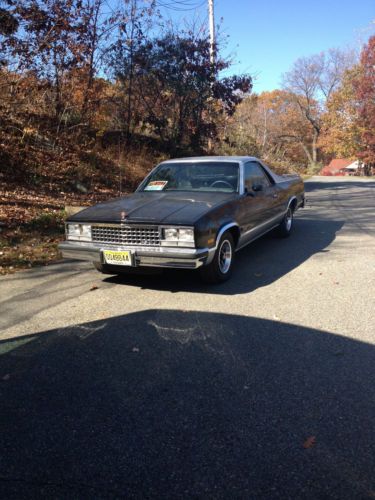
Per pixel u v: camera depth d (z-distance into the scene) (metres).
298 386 2.99
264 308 4.46
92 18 11.84
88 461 2.33
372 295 4.80
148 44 13.80
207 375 3.17
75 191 10.86
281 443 2.43
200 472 2.23
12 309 4.57
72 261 6.48
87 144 12.79
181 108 15.23
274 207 7.09
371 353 3.45
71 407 2.82
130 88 14.13
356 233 8.41
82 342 3.76
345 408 2.73
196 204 5.24
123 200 5.77
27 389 3.04
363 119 49.00
